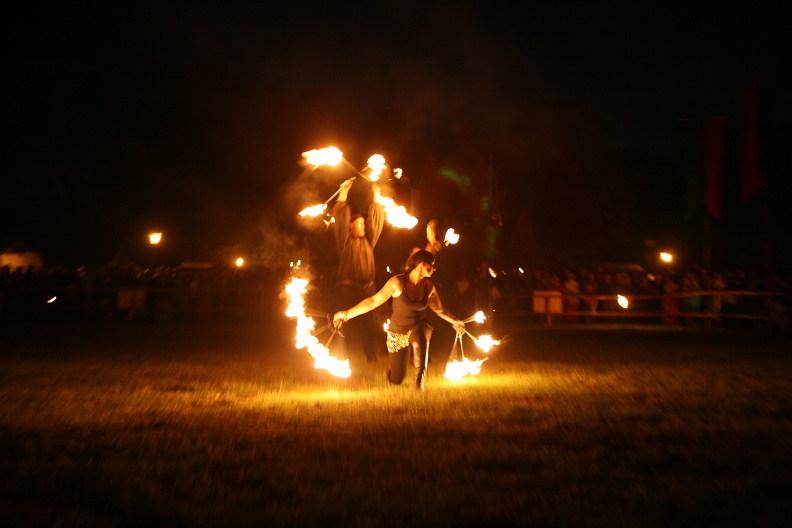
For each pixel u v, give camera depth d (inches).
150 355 688.4
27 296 1261.1
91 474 282.0
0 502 249.3
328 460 300.0
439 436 341.4
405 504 248.5
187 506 246.2
